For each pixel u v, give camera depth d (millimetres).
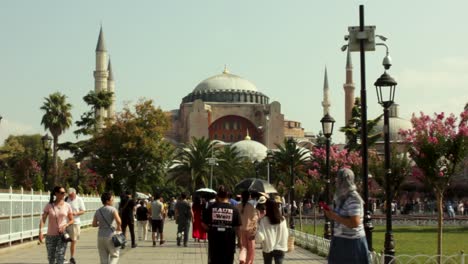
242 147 150250
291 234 32438
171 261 21516
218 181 97750
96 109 89750
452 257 16578
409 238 38500
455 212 77625
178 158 99312
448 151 18516
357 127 69562
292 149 74375
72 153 84625
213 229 14141
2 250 23266
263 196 16719
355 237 9664
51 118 77438
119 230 15094
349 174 9703
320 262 21312
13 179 77062
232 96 182625
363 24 18594
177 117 190625
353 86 145500
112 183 71375
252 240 16062
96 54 143625
